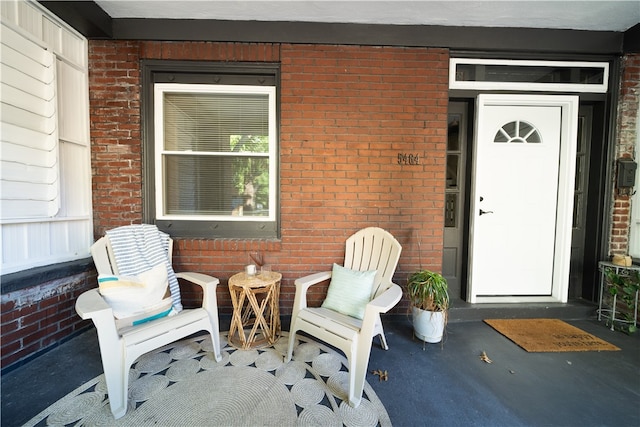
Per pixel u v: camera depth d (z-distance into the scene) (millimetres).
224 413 1433
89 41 2340
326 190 2443
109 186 2412
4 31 1696
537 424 1390
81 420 1380
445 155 2463
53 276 1958
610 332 2291
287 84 2379
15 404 1470
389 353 2004
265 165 2551
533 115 2611
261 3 2092
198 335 2191
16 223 1817
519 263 2703
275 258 2473
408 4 2080
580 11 2129
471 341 2164
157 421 1383
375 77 2406
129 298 1736
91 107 2365
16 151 1782
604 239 2580
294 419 1401
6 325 1712
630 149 2531
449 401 1538
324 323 1717
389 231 2482
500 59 2502
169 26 2305
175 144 2516
